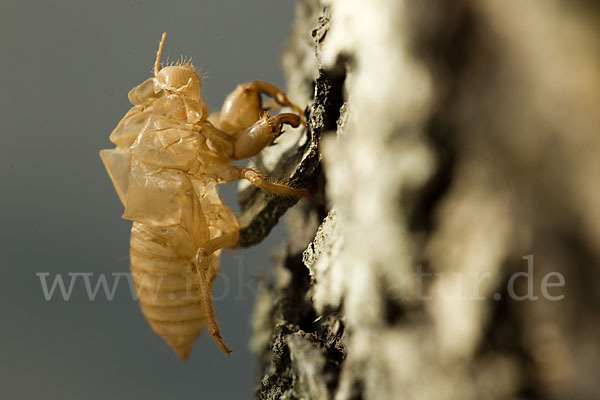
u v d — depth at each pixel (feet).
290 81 0.47
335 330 0.39
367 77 0.38
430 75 0.37
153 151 0.45
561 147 0.30
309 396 0.39
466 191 0.36
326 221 0.41
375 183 0.38
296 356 0.39
